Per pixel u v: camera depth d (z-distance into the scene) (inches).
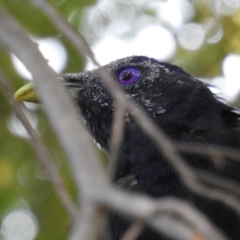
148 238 339.9
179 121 380.5
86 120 409.4
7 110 569.0
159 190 356.8
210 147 356.2
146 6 591.5
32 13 543.5
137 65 405.1
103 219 174.9
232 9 592.7
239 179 344.8
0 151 574.6
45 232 568.1
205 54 584.4
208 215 337.7
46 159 249.9
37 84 196.7
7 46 209.3
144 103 390.6
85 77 413.4
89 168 179.8
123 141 372.8
